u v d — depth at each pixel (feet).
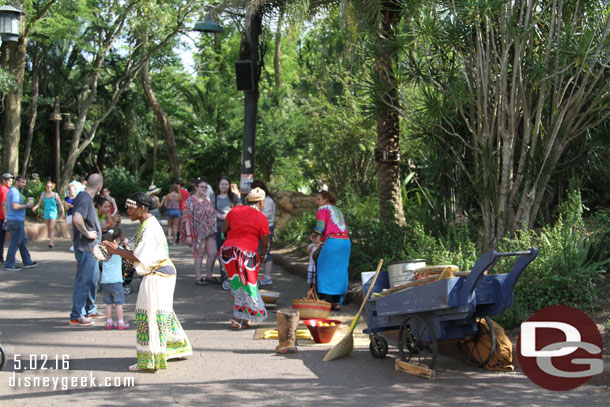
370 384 17.28
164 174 149.48
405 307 18.20
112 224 28.43
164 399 16.03
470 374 18.12
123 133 128.26
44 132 122.52
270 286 34.83
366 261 32.86
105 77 123.44
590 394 15.93
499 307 17.53
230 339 22.94
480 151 28.30
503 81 27.17
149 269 18.53
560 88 27.02
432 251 27.81
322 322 22.85
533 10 27.48
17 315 26.84
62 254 49.24
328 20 45.85
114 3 85.71
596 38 27.86
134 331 24.00
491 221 29.01
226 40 121.90
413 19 28.71
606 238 26.18
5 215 40.83
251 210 24.94
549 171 28.07
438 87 29.22
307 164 62.80
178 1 85.66
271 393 16.52
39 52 100.78
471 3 25.85
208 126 132.16
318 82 63.46
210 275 35.53
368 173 57.52
